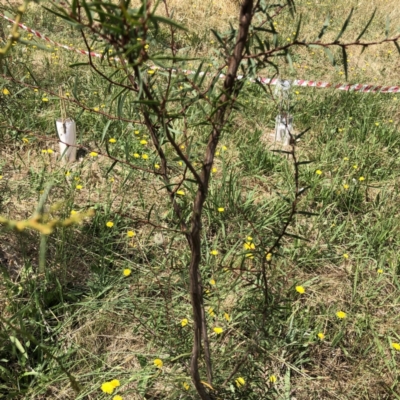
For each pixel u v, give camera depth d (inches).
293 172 162.7
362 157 175.6
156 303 105.4
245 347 90.7
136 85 54.0
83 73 211.2
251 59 50.8
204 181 55.6
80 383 90.2
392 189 163.6
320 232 134.6
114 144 163.2
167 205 138.7
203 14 328.2
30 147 159.8
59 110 174.6
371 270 127.6
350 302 114.9
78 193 142.2
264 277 67.6
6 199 133.1
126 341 100.1
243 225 134.0
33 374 88.2
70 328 100.2
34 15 278.2
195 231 57.4
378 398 94.8
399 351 104.4
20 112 164.9
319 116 207.3
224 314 99.7
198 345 64.5
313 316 109.0
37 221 28.3
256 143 180.5
